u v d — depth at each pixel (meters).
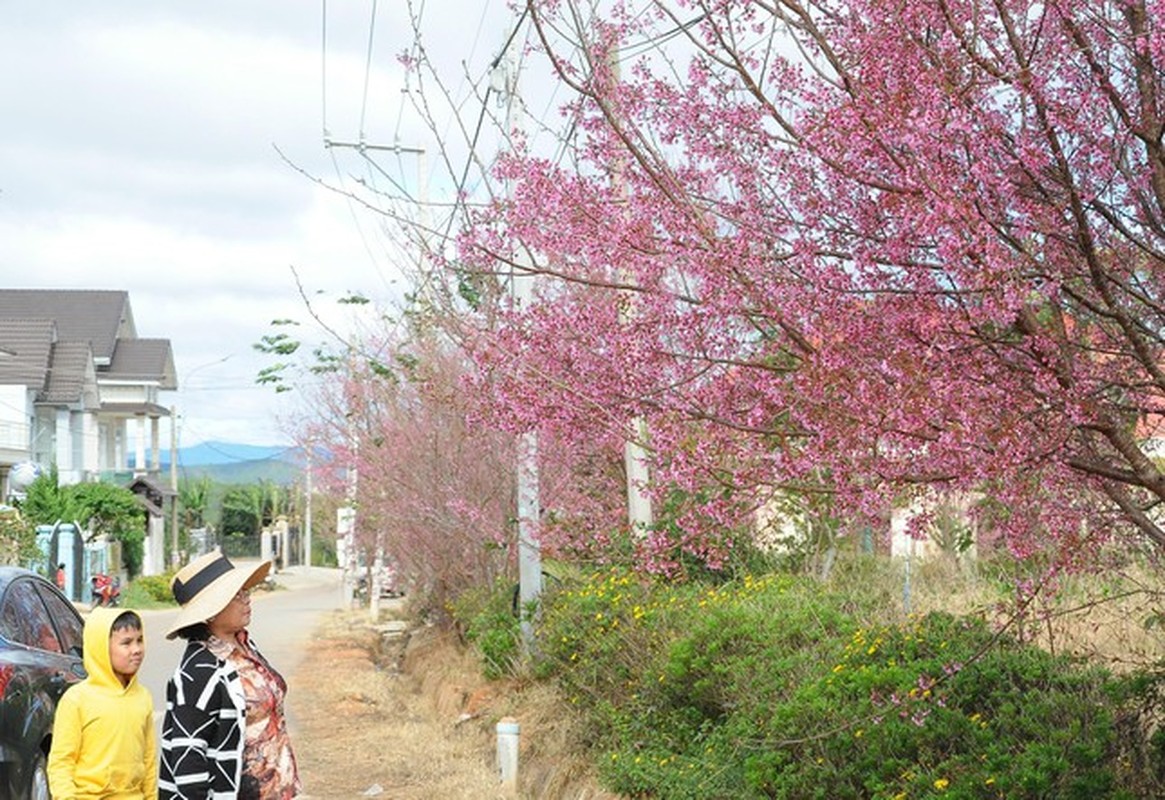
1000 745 7.12
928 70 5.20
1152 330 5.70
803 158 5.91
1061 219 5.28
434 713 17.14
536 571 15.42
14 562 34.16
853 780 7.93
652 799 10.09
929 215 4.94
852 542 13.44
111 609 7.54
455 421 17.31
